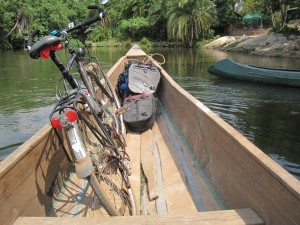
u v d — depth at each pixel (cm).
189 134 434
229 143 271
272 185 198
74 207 287
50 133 280
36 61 2330
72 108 260
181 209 309
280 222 189
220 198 295
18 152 228
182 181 356
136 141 501
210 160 332
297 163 599
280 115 878
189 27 3791
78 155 235
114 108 459
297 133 737
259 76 1288
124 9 5038
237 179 254
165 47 4109
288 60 2250
